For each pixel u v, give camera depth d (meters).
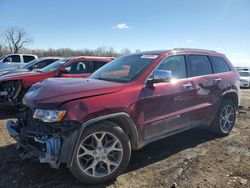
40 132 3.35
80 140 3.36
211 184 3.60
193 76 4.84
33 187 3.47
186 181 3.67
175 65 4.62
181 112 4.47
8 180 3.64
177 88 4.40
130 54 5.04
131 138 3.86
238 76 5.93
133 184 3.58
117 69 4.51
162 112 4.19
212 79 5.15
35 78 7.65
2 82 7.32
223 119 5.58
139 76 4.06
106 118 3.51
